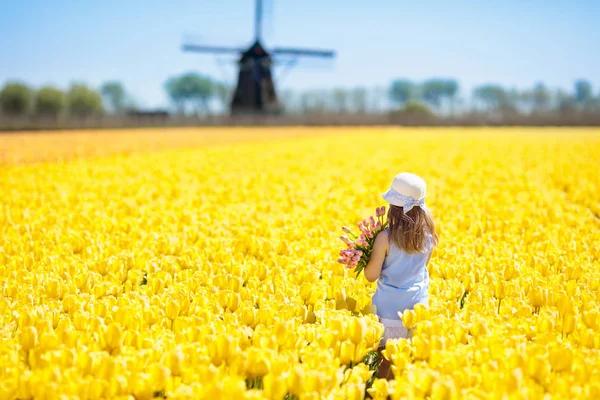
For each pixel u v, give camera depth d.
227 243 7.63
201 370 3.42
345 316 4.41
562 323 4.62
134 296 5.11
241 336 4.10
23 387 3.25
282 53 70.19
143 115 81.38
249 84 71.88
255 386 3.70
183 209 11.03
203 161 23.47
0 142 38.47
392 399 3.48
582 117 77.88
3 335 4.32
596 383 3.42
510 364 3.63
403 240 4.85
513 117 80.62
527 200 12.91
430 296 5.43
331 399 3.38
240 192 13.29
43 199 11.66
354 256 4.95
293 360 3.72
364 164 22.00
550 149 29.77
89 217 10.06
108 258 6.62
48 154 27.38
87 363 3.55
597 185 14.88
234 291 5.51
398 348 4.00
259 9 69.31
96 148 32.28
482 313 4.84
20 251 7.32
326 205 11.03
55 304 4.92
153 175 18.00
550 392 3.51
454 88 143.50
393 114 84.75
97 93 115.50
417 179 4.98
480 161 22.88
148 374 3.42
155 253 7.29
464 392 3.33
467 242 7.88
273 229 8.76
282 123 75.56
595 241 8.39
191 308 4.88
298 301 5.21
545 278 6.12
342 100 103.06
